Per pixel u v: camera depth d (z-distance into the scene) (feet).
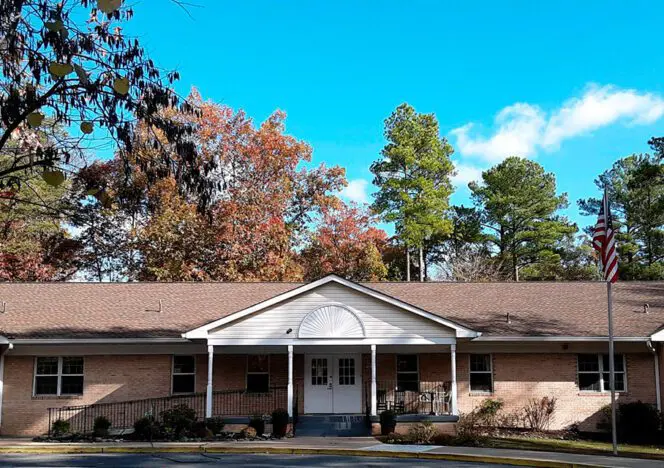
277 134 154.81
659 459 60.03
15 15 27.61
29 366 85.46
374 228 165.37
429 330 81.46
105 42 29.68
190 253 137.90
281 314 81.71
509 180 205.57
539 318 90.38
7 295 97.76
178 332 86.22
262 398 87.30
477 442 70.74
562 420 85.97
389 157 192.54
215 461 59.98
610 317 65.26
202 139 142.31
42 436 79.20
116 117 30.53
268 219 143.02
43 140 37.55
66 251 145.89
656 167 108.27
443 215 197.88
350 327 81.35
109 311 92.68
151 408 85.25
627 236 190.29
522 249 201.26
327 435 79.05
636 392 86.17
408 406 86.22
